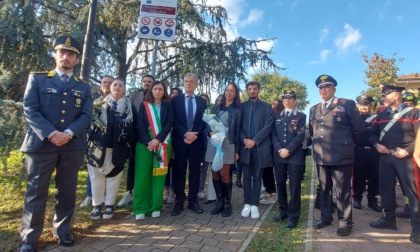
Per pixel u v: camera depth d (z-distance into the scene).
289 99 4.18
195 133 4.23
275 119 4.28
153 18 4.85
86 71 3.43
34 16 5.21
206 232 3.70
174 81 9.80
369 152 4.87
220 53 9.40
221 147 4.25
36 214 2.93
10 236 3.25
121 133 3.84
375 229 3.96
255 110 4.35
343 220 3.73
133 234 3.55
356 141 4.97
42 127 2.79
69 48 3.03
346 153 3.70
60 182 3.15
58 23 6.58
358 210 4.93
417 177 3.58
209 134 4.33
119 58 8.44
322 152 3.83
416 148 3.37
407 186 3.63
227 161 4.28
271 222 4.18
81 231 3.55
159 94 4.13
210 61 9.35
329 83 3.88
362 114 5.48
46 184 2.98
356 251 3.27
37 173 2.91
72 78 3.15
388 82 14.92
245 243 3.41
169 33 4.87
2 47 4.93
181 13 8.88
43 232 3.38
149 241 3.37
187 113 4.37
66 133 2.90
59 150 2.99
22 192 4.77
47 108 2.93
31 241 2.88
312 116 4.09
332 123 3.80
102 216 4.04
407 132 3.75
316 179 7.55
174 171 4.39
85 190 5.27
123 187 5.67
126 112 4.03
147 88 4.73
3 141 3.35
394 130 3.84
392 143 3.83
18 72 5.12
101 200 4.02
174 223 3.97
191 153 4.35
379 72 15.21
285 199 4.22
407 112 3.81
